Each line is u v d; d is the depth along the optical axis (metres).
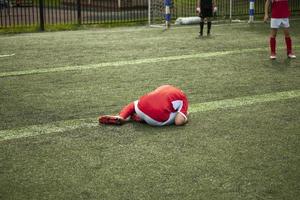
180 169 4.97
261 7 24.78
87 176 4.82
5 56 12.08
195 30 17.58
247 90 8.32
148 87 8.62
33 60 11.47
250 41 14.51
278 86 8.60
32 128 6.39
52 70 10.25
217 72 9.88
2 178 4.80
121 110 7.22
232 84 8.78
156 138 5.92
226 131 6.16
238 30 17.52
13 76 9.70
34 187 4.59
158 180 4.71
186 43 14.09
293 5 25.69
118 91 8.36
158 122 6.34
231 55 11.97
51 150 5.57
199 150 5.50
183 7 24.80
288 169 4.96
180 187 4.55
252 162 5.14
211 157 5.29
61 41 14.82
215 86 8.63
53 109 7.29
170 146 5.64
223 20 21.08
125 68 10.38
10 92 8.39
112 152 5.47
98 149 5.57
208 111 7.08
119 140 5.87
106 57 11.75
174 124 6.45
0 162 5.22
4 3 24.77
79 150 5.55
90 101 7.73
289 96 7.91
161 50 12.75
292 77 9.34
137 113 6.48
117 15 21.98
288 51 11.54
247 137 5.94
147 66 10.58
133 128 6.32
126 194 4.42
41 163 5.18
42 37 15.95
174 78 9.34
